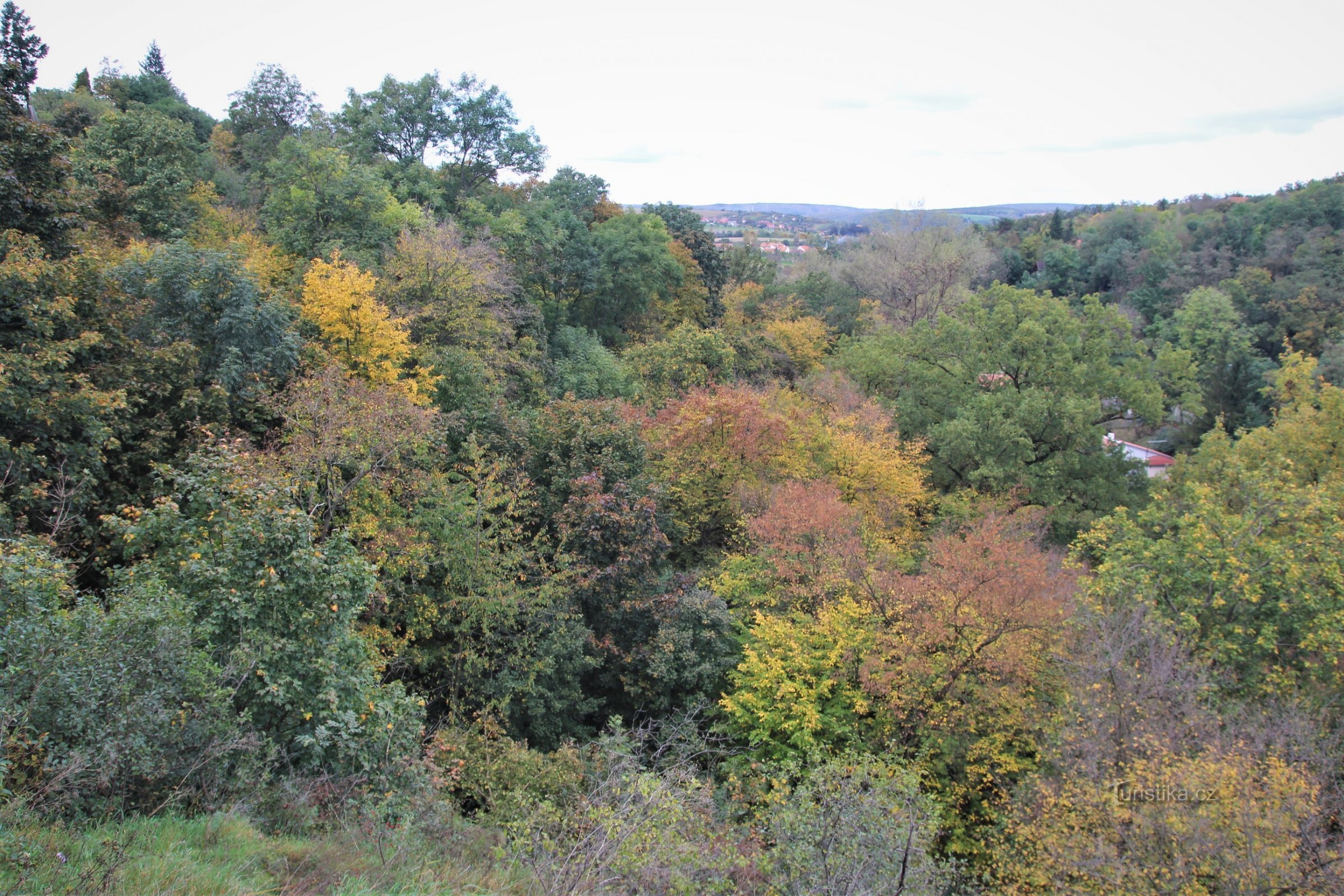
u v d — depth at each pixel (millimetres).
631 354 35125
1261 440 28625
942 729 14688
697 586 20344
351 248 26875
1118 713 12617
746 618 19344
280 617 9562
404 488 17516
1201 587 16625
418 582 17125
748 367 40969
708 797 11320
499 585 16219
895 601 16797
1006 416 30969
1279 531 17578
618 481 19609
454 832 9195
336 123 38969
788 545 19094
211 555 9773
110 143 26750
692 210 65688
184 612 8797
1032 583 15117
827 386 35812
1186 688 12695
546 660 15938
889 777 12664
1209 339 64500
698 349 32156
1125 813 10242
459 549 16500
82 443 13227
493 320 28406
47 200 15391
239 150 45781
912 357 36969
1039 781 12375
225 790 8016
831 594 18250
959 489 31078
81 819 6719
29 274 12844
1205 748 11750
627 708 18906
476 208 36844
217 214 30078
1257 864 9492
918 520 29188
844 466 26422
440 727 14062
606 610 18562
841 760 12383
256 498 10203
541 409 23781
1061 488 30641
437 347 25016
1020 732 14992
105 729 6996
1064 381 31391
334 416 15891
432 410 18453
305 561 9656
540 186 48375
